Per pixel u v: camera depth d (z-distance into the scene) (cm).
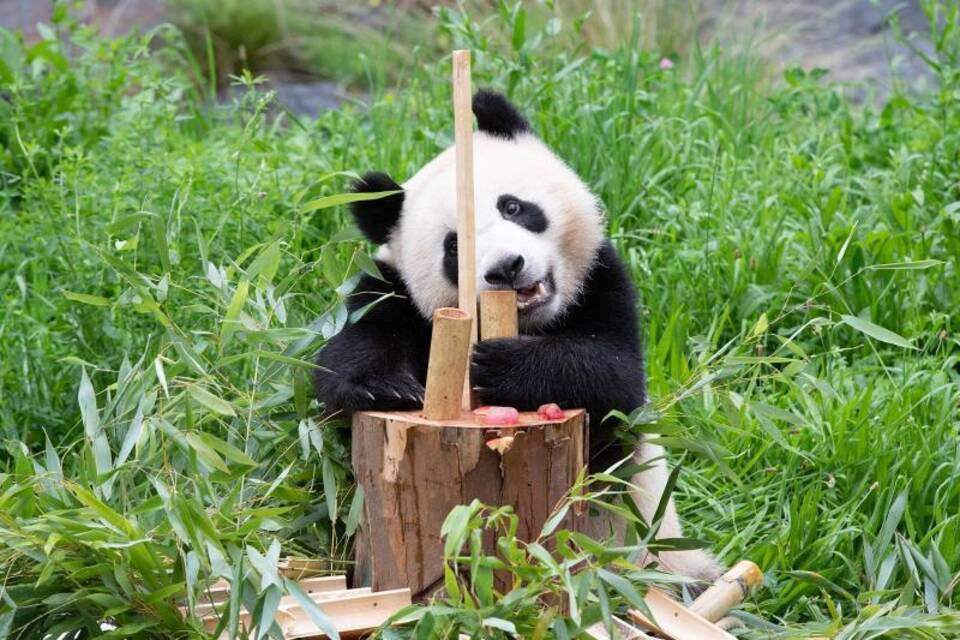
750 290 942
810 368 880
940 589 641
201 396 603
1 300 969
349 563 650
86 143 1195
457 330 572
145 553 559
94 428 623
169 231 899
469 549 572
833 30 1773
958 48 1302
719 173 1094
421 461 570
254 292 696
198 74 1455
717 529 780
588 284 727
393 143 1120
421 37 1786
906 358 898
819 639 605
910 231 963
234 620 532
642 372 709
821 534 752
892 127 1197
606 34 1633
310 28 1886
